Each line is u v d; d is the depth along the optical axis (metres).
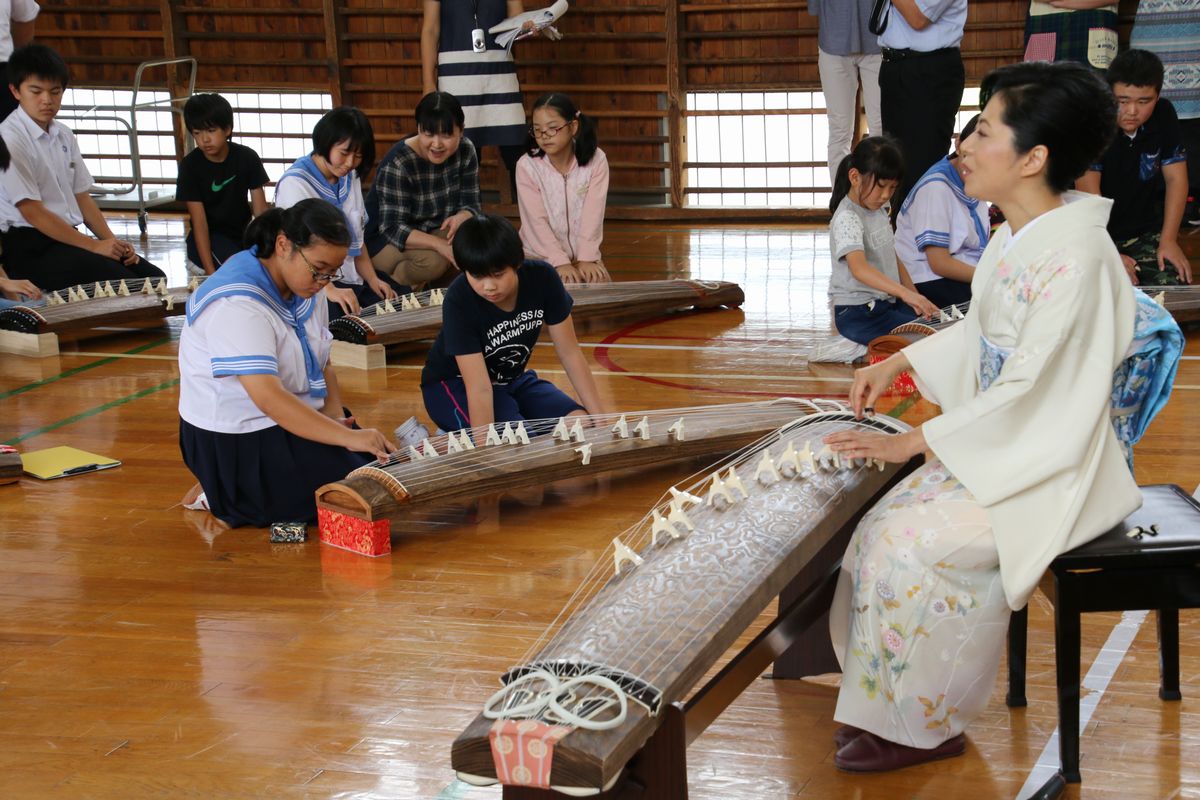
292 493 3.52
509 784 1.63
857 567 2.21
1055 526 2.09
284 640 2.84
